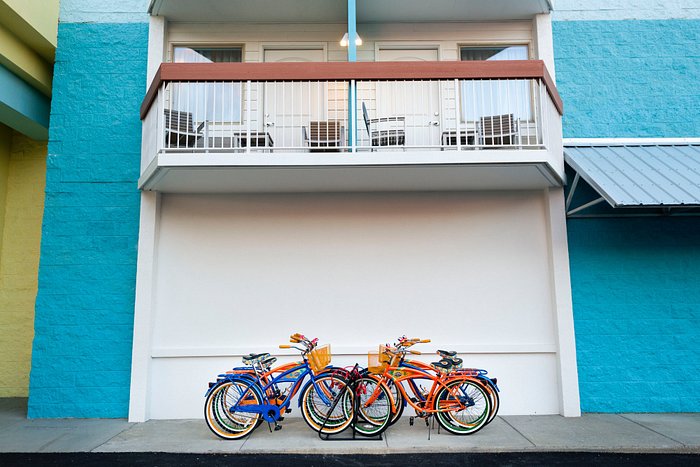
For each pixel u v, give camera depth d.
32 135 7.93
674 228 6.68
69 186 6.69
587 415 6.27
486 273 6.63
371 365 5.77
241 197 6.74
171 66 5.89
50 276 6.51
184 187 6.48
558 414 6.36
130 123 6.85
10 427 5.90
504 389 6.41
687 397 6.39
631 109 7.02
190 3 6.82
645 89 7.07
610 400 6.38
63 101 6.84
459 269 6.64
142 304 6.38
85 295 6.50
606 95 7.04
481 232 6.71
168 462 4.82
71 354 6.39
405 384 6.27
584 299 6.54
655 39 7.16
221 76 5.90
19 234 8.04
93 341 6.42
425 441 5.27
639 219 6.69
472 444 5.18
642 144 6.89
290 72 5.92
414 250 6.67
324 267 6.62
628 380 6.41
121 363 6.39
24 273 7.96
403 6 6.96
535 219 6.72
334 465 4.76
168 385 6.38
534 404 6.39
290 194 6.76
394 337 6.50
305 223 6.70
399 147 6.06
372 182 6.36
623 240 6.64
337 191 6.75
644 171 6.05
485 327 6.54
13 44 6.64
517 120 6.41
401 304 6.57
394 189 6.69
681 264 6.61
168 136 6.06
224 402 5.52
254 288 6.58
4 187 8.07
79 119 6.82
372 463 4.80
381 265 6.64
